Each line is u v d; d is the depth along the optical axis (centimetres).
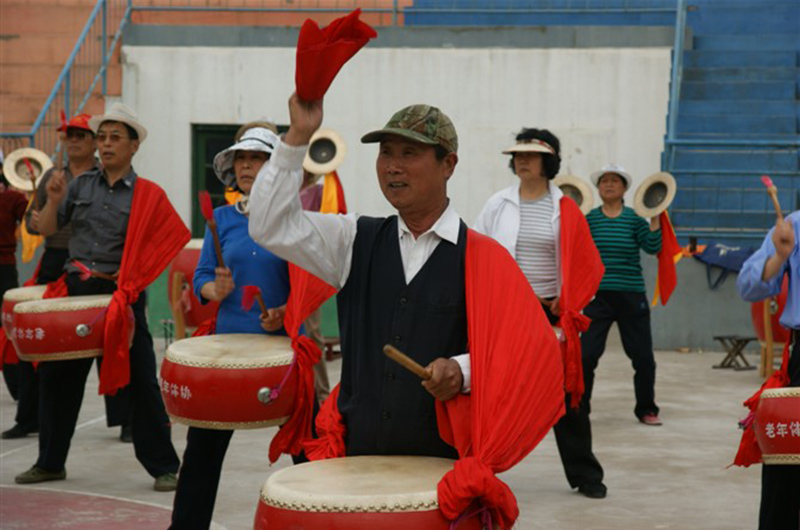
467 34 1596
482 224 737
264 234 363
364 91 1596
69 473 794
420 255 377
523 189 734
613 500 731
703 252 1470
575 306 701
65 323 695
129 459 841
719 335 1473
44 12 1795
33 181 796
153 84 1628
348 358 388
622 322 990
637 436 944
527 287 371
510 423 352
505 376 356
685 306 1482
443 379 357
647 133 1577
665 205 988
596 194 1585
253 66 1616
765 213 1540
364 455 384
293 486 350
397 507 338
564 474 808
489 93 1588
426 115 368
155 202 727
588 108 1578
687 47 1753
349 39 345
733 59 1742
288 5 1784
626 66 1572
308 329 917
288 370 541
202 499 557
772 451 493
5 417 1014
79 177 755
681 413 1048
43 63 1767
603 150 1579
